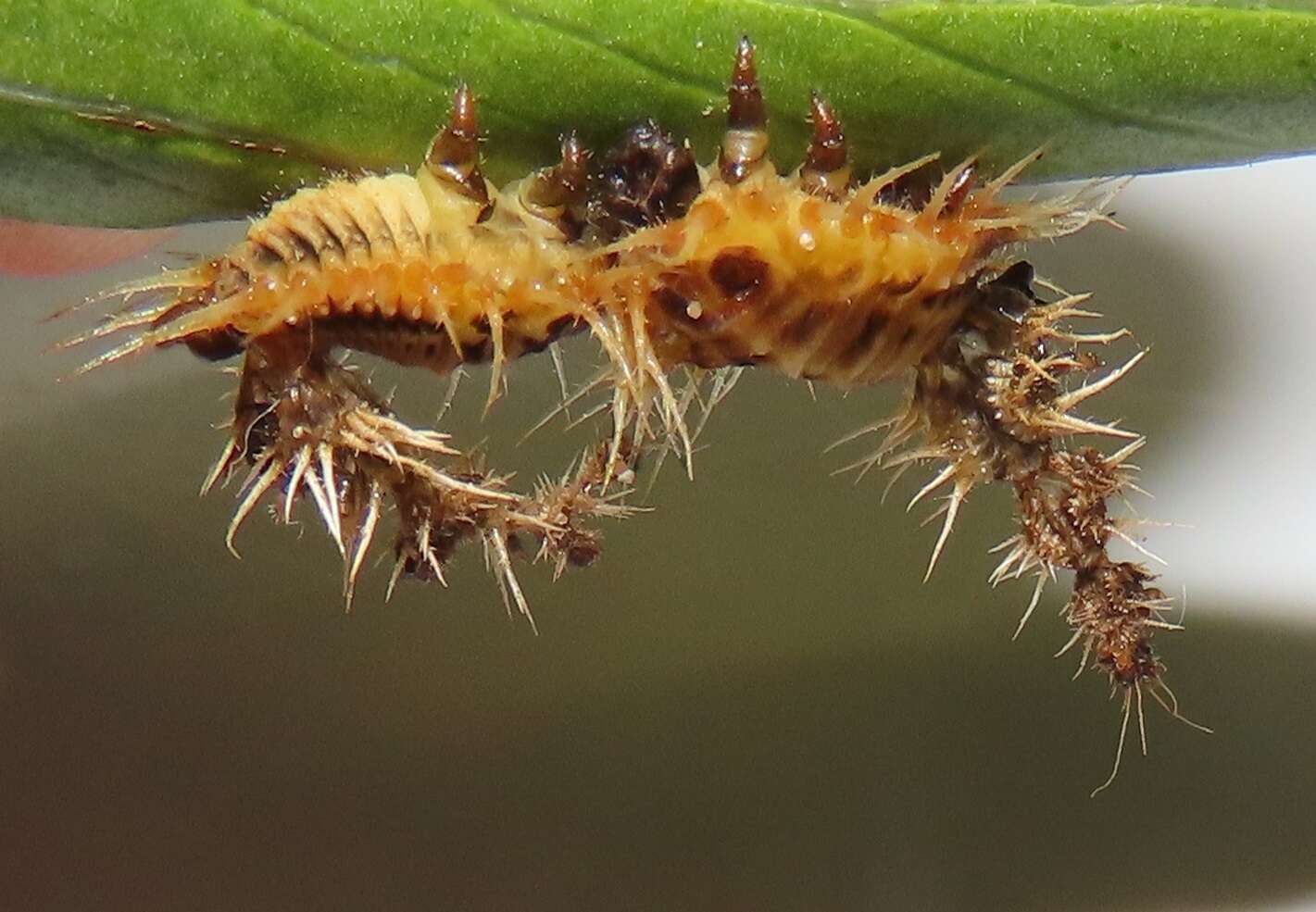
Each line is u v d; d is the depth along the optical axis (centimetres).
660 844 7
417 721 8
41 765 8
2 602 8
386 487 7
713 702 7
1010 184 7
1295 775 7
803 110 6
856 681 7
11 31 6
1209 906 7
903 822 7
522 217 6
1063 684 7
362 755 7
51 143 6
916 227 6
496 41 6
